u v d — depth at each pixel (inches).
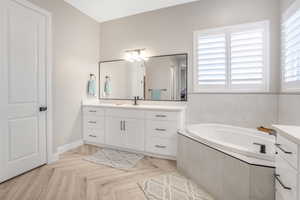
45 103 90.0
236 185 53.3
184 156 81.4
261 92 95.0
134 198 61.7
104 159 97.2
